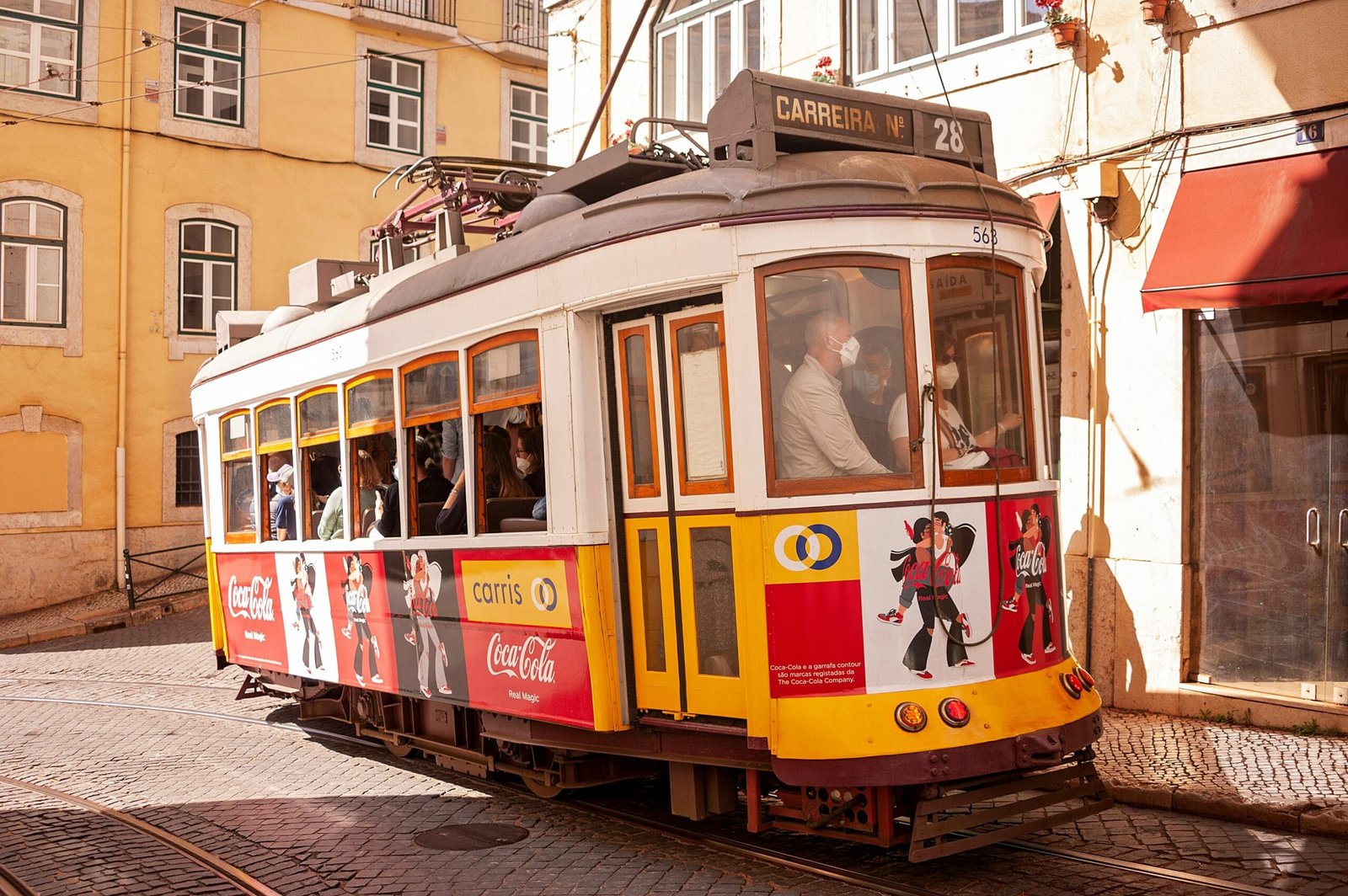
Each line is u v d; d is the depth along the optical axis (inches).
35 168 787.4
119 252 814.5
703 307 242.1
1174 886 226.5
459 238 341.4
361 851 274.1
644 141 567.2
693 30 545.0
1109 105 387.5
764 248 231.9
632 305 252.8
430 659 317.7
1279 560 351.3
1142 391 376.8
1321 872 233.3
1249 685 357.1
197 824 302.8
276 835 290.0
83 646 676.7
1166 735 338.6
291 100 880.9
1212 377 365.7
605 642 259.4
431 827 292.2
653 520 253.8
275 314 431.8
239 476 438.6
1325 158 338.6
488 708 292.8
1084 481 391.5
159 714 466.3
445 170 359.3
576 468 261.1
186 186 839.1
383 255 384.5
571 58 608.1
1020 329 252.7
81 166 801.6
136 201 820.6
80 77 803.4
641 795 311.4
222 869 263.9
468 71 970.7
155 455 826.8
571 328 261.4
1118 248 383.6
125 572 805.9
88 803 327.6
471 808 308.8
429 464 321.7
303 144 886.4
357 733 379.6
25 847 284.7
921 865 242.7
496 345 286.8
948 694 225.8
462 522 304.3
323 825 298.0
